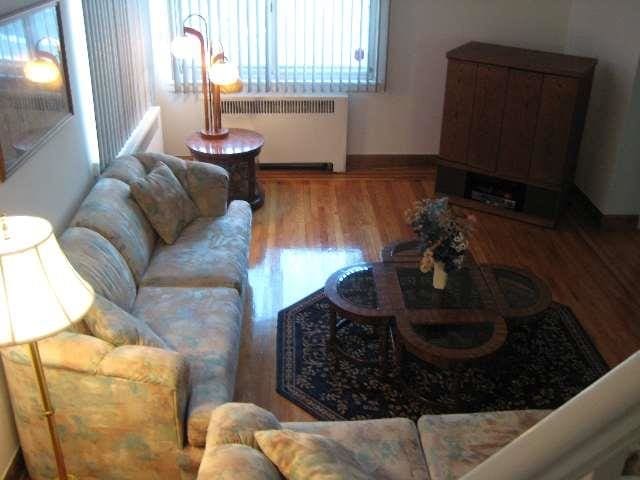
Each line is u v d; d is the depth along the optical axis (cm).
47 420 248
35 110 319
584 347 397
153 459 279
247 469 190
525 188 546
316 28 582
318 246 507
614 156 520
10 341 212
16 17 294
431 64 612
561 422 65
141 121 538
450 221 346
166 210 399
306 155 626
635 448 69
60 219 360
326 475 191
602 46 539
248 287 452
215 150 520
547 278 472
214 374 294
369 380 368
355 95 621
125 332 275
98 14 417
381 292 361
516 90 520
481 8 591
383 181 622
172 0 558
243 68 591
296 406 350
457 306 350
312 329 410
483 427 268
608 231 541
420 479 243
